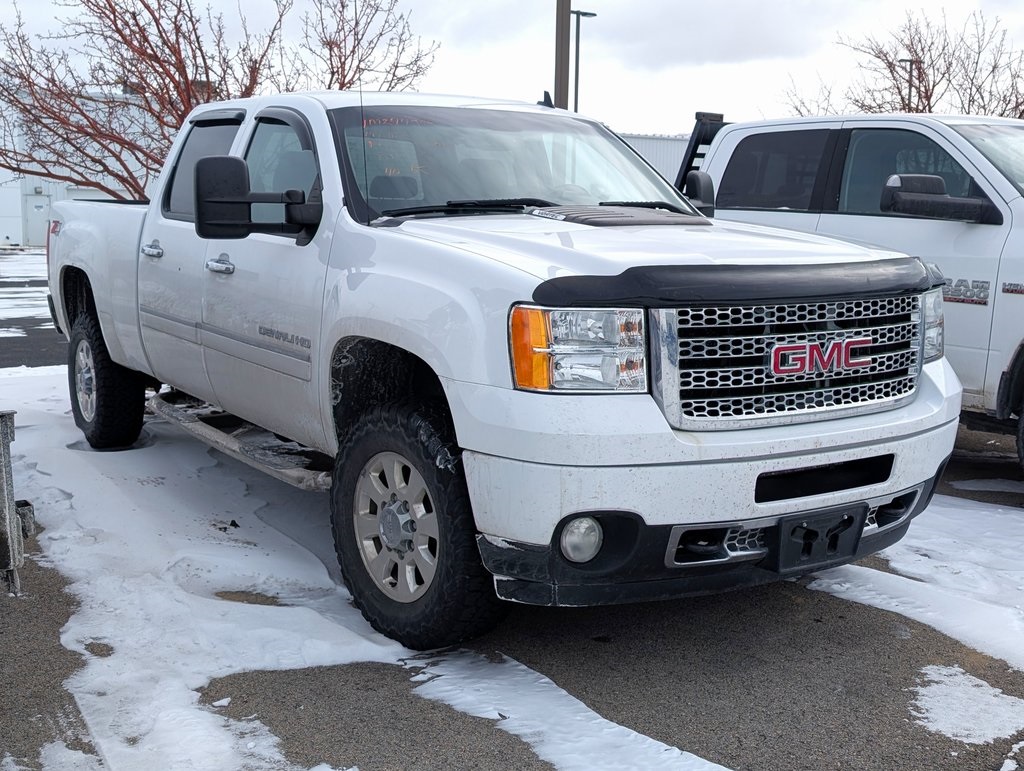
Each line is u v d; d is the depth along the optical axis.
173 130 8.97
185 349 5.19
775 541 3.43
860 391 3.62
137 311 5.59
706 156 7.62
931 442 3.77
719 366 3.32
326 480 4.31
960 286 5.79
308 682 3.42
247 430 5.51
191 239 5.06
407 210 4.18
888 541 3.83
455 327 3.37
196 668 3.48
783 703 3.35
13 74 8.83
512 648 3.75
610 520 3.26
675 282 3.24
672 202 4.97
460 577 3.46
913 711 3.30
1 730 3.08
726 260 3.40
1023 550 4.78
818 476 3.53
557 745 3.04
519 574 3.30
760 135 7.25
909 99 18.98
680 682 3.49
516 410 3.20
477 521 3.35
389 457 3.71
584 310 3.21
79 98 9.14
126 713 3.18
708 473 3.25
